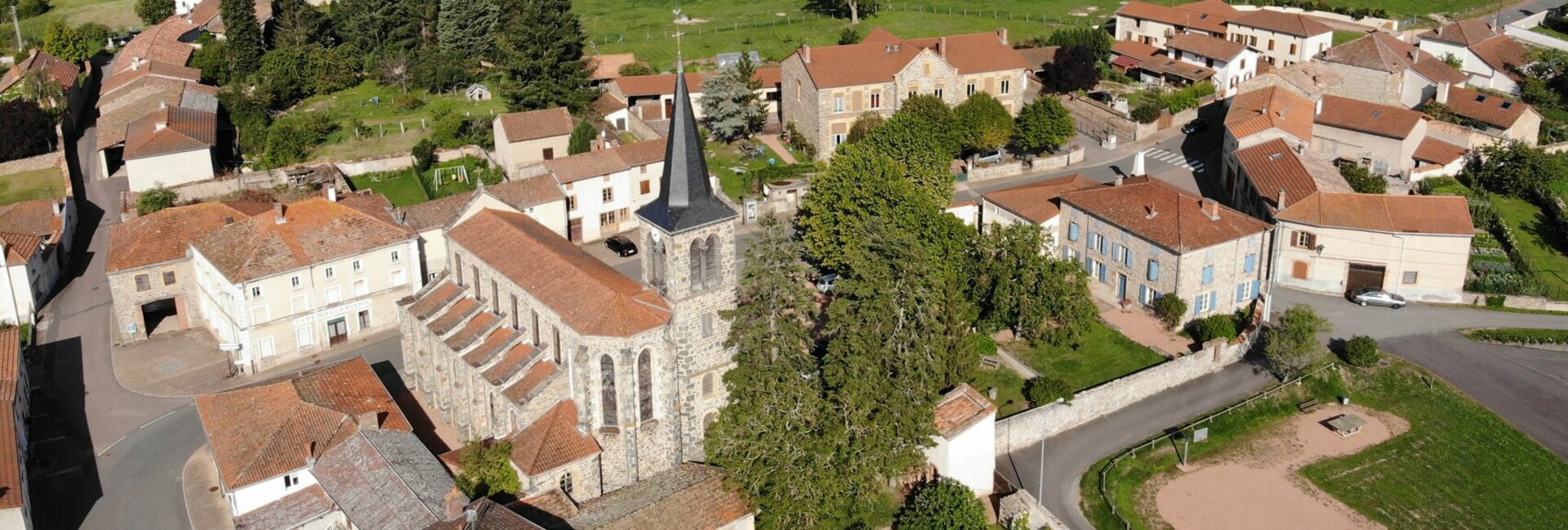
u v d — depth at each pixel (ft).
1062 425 283.18
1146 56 570.87
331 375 265.34
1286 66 536.42
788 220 394.11
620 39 650.43
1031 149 463.83
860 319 260.01
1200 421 286.46
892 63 458.50
